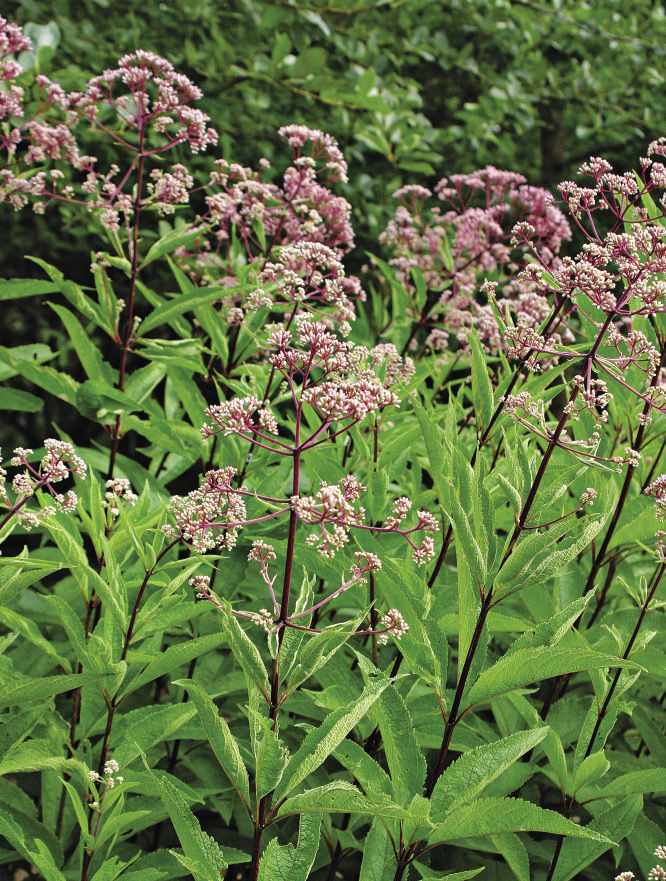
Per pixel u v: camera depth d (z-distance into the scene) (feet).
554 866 8.24
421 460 12.25
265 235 14.57
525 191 14.66
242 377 11.48
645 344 7.22
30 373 11.34
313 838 6.51
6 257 19.72
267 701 6.31
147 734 8.10
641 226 7.22
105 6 19.36
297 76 19.51
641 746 11.61
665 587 9.72
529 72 26.27
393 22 23.77
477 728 9.46
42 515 7.42
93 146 18.43
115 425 11.83
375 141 19.48
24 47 11.10
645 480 10.66
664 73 28.43
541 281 7.77
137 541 8.05
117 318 12.00
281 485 10.46
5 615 8.28
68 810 9.25
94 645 7.85
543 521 9.98
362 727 9.20
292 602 10.07
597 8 27.71
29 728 7.45
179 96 12.23
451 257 15.46
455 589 9.18
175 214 18.88
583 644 8.41
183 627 11.10
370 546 9.05
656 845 8.79
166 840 10.25
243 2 20.53
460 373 17.99
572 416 7.08
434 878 6.89
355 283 13.69
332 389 6.24
